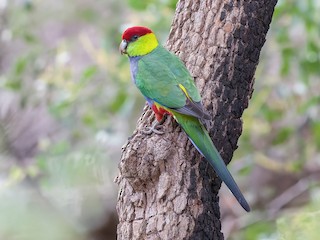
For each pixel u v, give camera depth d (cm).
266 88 1233
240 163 1288
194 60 647
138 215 582
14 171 1101
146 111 670
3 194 390
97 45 1535
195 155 594
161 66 655
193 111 595
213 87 625
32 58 1256
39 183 1098
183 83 628
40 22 1544
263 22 647
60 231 353
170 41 691
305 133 1359
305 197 1397
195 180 580
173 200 572
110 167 1131
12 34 1299
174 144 596
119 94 1201
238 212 1359
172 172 579
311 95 1300
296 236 587
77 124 1271
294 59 1193
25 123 1399
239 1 643
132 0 1159
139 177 576
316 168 1427
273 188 1448
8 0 1345
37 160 1116
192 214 570
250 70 641
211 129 615
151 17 1194
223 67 629
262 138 1393
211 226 581
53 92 1293
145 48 695
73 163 835
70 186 764
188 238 564
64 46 1278
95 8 1505
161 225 568
